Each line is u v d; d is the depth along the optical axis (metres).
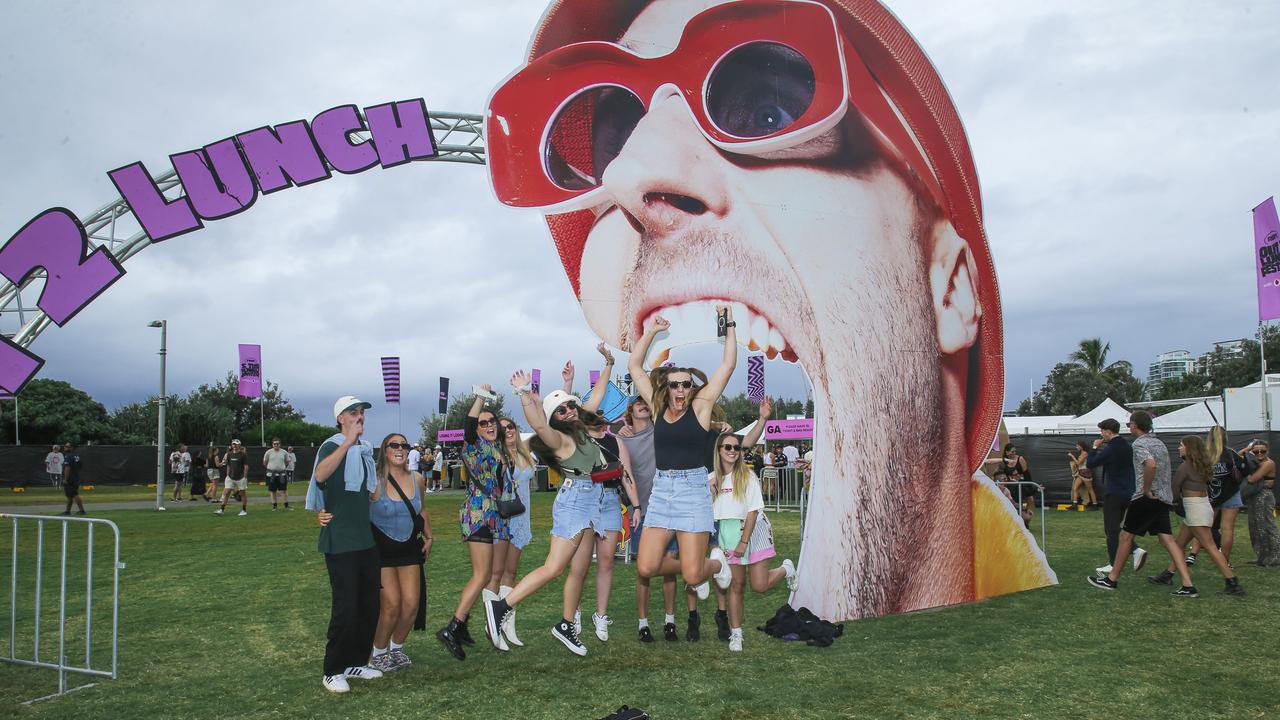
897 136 7.45
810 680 4.93
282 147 7.19
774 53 7.12
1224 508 9.45
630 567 9.87
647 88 7.02
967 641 5.98
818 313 7.02
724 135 7.03
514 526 5.96
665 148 7.01
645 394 5.68
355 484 4.81
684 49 7.05
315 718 4.24
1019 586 8.02
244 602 7.62
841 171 7.20
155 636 6.23
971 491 7.67
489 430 5.59
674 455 5.36
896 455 7.17
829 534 6.79
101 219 8.71
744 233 7.00
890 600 7.00
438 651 5.73
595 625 6.01
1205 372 56.56
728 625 6.22
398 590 5.20
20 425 44.84
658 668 5.22
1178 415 23.58
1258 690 4.70
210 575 9.27
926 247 7.50
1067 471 20.75
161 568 9.83
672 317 6.93
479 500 5.53
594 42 6.96
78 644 5.97
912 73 7.56
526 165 6.90
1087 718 4.22
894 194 7.39
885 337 7.21
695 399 5.41
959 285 7.68
